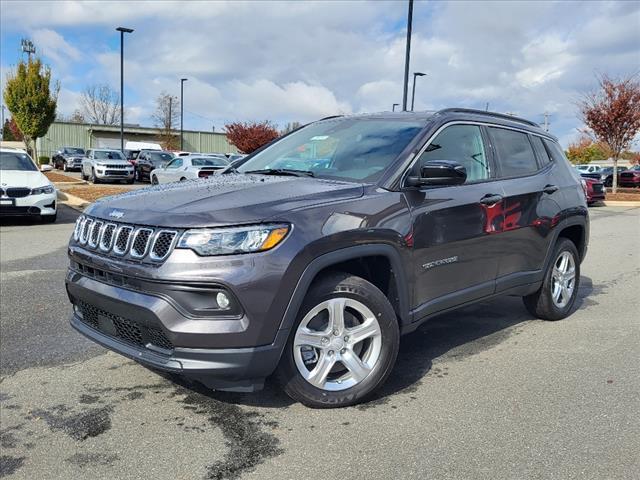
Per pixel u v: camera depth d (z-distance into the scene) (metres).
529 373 4.17
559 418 3.45
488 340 4.93
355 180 3.79
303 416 3.45
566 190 5.38
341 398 3.50
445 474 2.84
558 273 5.45
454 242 4.05
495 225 4.41
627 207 21.64
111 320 3.41
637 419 3.44
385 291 3.79
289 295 3.12
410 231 3.70
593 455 3.03
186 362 3.04
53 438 3.20
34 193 12.06
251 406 3.59
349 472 2.86
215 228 3.02
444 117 4.32
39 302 5.97
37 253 8.80
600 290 6.98
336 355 3.47
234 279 2.98
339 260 3.32
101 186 24.94
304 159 4.34
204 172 20.14
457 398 3.73
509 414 3.50
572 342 4.89
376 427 3.32
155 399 3.69
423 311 3.91
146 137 62.22
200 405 3.60
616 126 26.89
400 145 3.98
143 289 3.13
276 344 3.14
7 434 3.25
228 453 3.04
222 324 3.01
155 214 3.20
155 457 3.00
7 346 4.66
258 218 3.09
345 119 4.80
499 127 4.84
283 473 2.85
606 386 3.94
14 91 28.45
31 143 29.91
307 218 3.23
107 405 3.61
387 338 3.59
